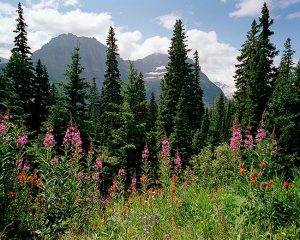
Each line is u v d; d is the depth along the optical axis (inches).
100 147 920.9
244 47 1722.4
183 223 264.7
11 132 301.9
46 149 327.9
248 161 289.9
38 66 1443.2
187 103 1835.6
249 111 1401.3
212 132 2249.0
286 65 1680.6
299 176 262.8
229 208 245.0
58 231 280.2
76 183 318.7
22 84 1310.3
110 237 247.4
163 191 369.7
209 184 408.5
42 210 286.8
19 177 287.7
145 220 262.1
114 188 440.8
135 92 1017.5
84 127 977.5
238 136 365.4
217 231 221.9
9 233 257.9
